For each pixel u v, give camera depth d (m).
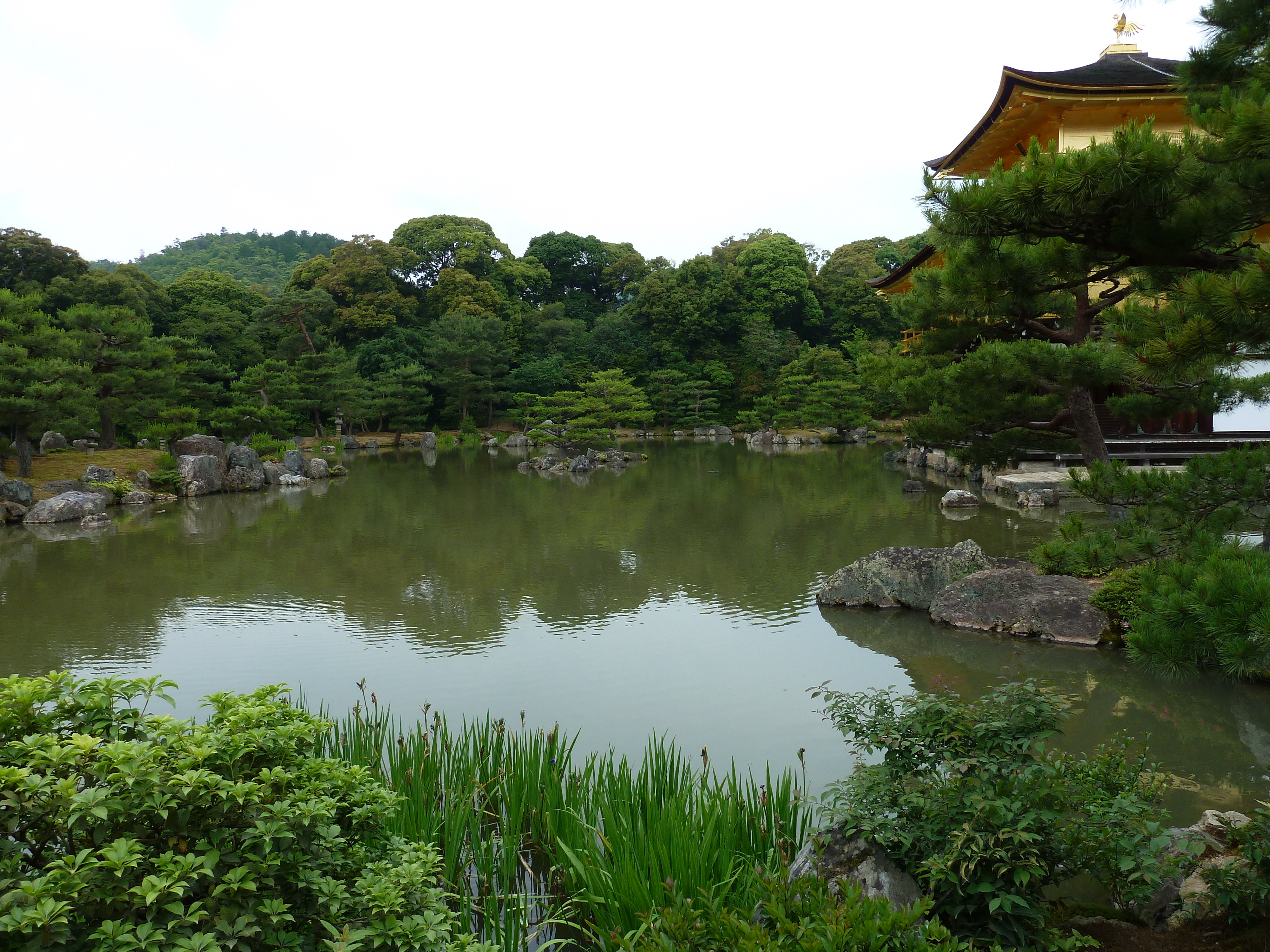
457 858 6.34
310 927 4.14
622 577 19.62
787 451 58.09
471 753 8.05
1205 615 5.17
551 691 11.89
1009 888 4.75
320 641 14.69
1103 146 5.70
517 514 29.91
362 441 64.31
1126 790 5.91
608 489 37.12
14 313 31.92
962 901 4.89
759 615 15.90
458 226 92.31
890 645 13.73
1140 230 5.89
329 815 4.15
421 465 51.25
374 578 19.92
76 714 4.12
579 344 82.81
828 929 3.81
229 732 4.30
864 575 16.38
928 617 15.40
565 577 19.72
